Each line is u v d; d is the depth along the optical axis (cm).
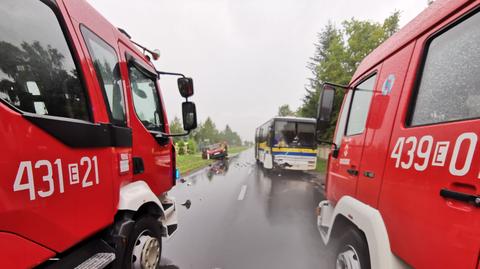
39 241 112
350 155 219
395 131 150
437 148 114
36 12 125
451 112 114
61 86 136
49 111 127
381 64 191
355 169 204
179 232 392
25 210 105
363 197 187
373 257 152
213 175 1027
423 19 149
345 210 203
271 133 1066
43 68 126
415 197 126
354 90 244
